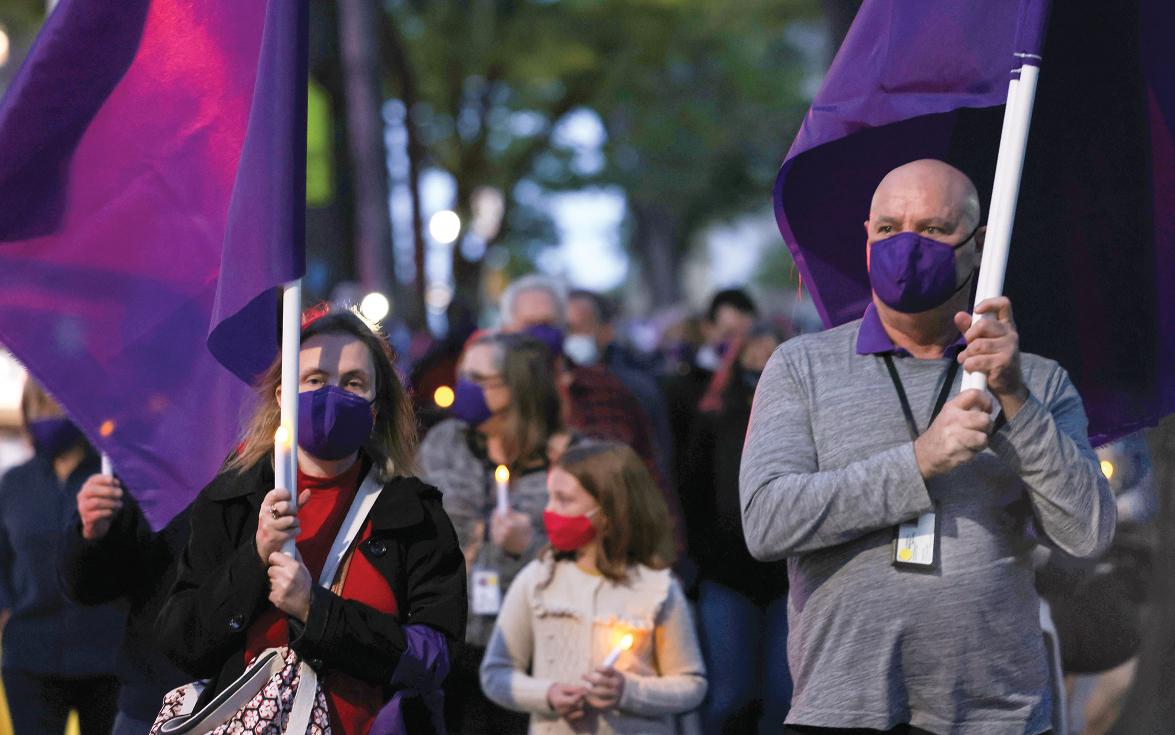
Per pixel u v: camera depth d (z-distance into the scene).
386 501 9.03
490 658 12.71
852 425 8.90
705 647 16.75
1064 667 12.38
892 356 9.00
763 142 80.81
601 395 18.17
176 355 9.59
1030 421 8.33
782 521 8.67
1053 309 10.05
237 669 8.74
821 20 66.94
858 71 9.13
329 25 40.81
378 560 8.92
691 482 17.33
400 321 36.81
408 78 54.03
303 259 8.65
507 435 14.46
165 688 11.05
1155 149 9.81
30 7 47.84
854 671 8.66
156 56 9.55
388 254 42.03
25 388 14.15
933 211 8.59
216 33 9.52
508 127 62.56
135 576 11.12
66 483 14.02
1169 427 11.45
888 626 8.60
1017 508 8.70
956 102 8.94
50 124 9.54
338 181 41.22
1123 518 12.10
